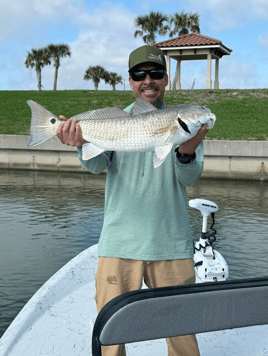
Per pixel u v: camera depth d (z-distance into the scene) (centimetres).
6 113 2383
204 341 231
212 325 79
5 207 932
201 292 78
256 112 2166
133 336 75
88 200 1027
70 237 686
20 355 206
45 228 743
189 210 930
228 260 578
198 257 370
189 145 160
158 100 195
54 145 1759
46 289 279
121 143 158
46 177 1547
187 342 176
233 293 79
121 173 184
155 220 178
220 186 1359
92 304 268
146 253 176
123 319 74
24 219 814
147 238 177
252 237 696
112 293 178
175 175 183
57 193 1142
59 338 224
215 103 2403
